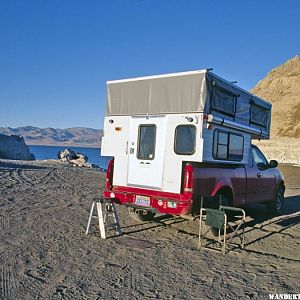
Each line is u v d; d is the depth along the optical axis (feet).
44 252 19.69
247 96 27.50
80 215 29.66
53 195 39.91
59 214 29.66
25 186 45.85
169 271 17.52
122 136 25.82
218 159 24.17
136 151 24.91
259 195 31.22
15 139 156.46
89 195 41.50
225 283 16.30
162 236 24.18
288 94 365.40
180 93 23.15
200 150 22.02
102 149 26.89
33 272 16.74
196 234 25.02
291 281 16.88
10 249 19.90
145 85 24.81
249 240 24.39
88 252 19.98
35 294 14.40
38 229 24.47
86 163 106.83
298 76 375.66
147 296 14.56
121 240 22.67
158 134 23.94
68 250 20.21
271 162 33.50
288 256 21.07
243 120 27.09
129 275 16.78
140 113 24.94
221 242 23.18
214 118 22.75
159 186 23.56
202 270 17.85
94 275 16.62
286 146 225.76
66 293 14.58
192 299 14.44
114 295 14.55
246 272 17.87
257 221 31.30
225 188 25.64
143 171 24.43
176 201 22.39
